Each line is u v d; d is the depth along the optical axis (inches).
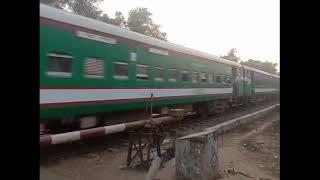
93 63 343.3
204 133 243.3
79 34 324.8
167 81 500.7
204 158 232.8
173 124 516.4
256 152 395.5
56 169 263.3
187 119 657.0
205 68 659.4
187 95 572.4
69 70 312.5
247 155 371.6
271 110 1010.1
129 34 406.3
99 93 350.6
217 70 730.8
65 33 308.5
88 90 335.0
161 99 482.3
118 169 273.7
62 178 240.8
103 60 357.7
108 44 366.6
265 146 436.8
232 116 788.6
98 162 293.4
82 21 330.6
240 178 265.9
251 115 714.8
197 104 673.6
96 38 347.9
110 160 302.2
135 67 415.5
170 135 371.6
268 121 764.0
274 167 322.3
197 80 617.9
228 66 814.5
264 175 290.5
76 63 320.2
